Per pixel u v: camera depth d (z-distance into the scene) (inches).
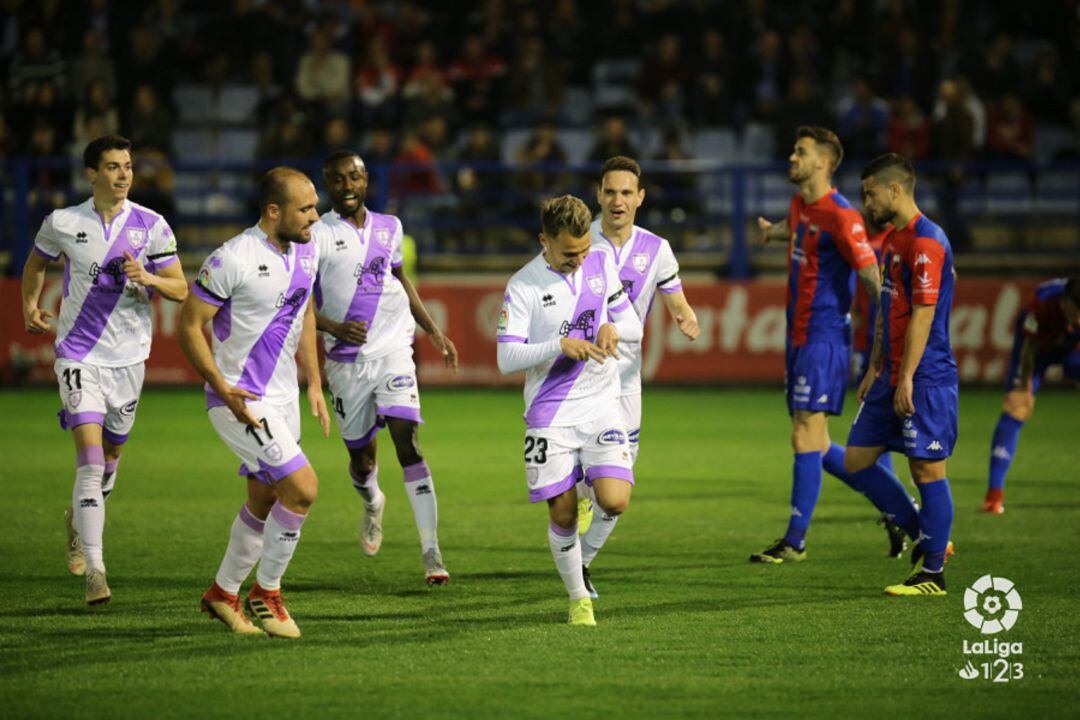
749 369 2358.5
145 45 2763.3
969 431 1862.7
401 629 850.8
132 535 1171.3
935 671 757.9
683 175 2556.6
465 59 2810.0
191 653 791.7
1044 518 1253.7
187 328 816.3
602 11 2972.4
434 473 1533.0
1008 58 2677.2
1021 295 2315.5
